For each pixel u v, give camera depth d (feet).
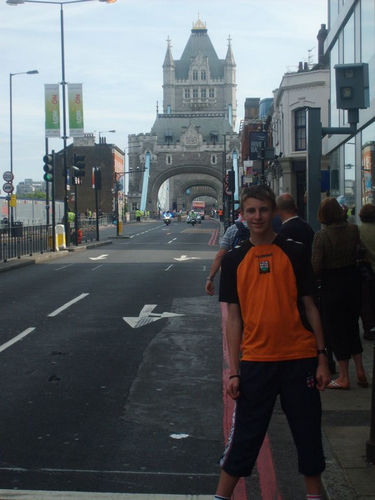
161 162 518.37
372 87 48.24
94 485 15.47
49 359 29.01
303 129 113.80
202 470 16.51
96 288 55.21
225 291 13.28
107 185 357.20
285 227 22.86
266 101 198.90
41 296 50.06
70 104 107.24
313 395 12.76
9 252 80.38
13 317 40.27
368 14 49.90
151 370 27.12
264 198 12.85
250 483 15.79
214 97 654.53
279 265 12.85
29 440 18.58
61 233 103.81
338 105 29.40
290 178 116.78
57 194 357.82
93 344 32.30
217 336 34.55
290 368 12.75
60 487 15.31
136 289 54.49
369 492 13.83
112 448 18.02
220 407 21.99
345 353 23.04
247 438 12.79
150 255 94.94
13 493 14.92
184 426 20.02
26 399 22.75
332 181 71.20
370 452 15.47
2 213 177.68
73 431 19.42
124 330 36.14
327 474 14.82
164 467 16.69
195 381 25.39
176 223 306.55
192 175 560.20
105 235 167.12
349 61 59.06
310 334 13.01
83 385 24.68
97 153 358.64
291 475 16.25
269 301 12.73
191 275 66.08
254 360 12.78
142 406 22.08
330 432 17.97
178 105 654.94
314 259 22.72
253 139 91.25
